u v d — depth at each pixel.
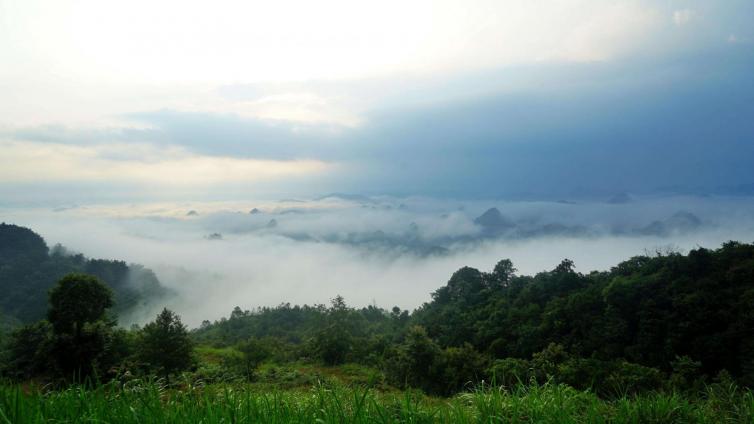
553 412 5.50
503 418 5.39
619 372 25.52
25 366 30.31
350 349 50.31
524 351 45.78
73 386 5.48
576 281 57.53
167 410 5.04
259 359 43.16
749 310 35.28
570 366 27.42
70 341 32.22
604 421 5.81
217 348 64.94
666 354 36.09
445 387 35.22
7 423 4.58
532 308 52.31
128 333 43.94
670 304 40.94
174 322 33.84
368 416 4.93
